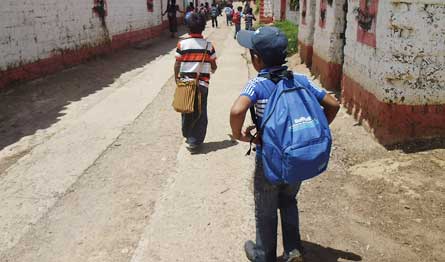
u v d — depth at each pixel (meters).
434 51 5.48
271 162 2.83
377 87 5.91
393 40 5.48
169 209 4.50
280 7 24.47
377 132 5.97
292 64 13.12
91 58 14.12
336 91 8.98
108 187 5.06
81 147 6.31
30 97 9.09
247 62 14.41
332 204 4.57
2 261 3.76
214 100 8.97
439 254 3.71
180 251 3.79
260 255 3.28
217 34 25.83
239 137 3.06
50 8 11.27
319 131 2.82
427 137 5.77
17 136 6.83
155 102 8.85
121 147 6.30
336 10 8.71
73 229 4.21
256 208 3.23
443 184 4.77
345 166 5.49
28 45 10.23
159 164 5.68
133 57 15.60
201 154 5.97
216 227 4.14
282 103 2.85
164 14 25.14
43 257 3.80
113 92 9.80
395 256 3.70
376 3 5.93
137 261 3.67
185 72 5.80
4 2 9.23
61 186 5.09
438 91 5.62
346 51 7.43
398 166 5.22
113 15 16.34
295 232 3.38
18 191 4.98
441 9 5.35
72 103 8.77
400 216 4.29
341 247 3.83
